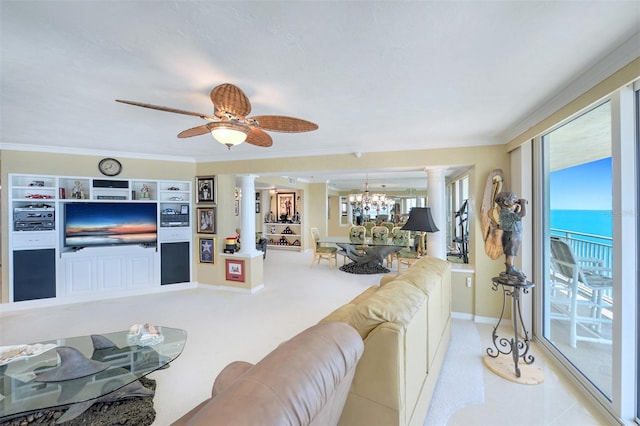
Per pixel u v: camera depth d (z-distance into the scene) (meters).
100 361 1.96
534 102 2.33
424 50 1.56
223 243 4.89
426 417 1.85
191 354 2.68
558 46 1.53
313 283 5.32
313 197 9.37
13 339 3.03
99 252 4.30
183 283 4.83
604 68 1.70
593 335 2.15
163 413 1.92
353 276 5.90
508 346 2.82
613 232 1.79
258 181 6.80
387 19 1.30
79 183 4.29
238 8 1.22
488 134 3.28
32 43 1.47
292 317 3.61
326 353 0.98
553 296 2.72
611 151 1.79
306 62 1.68
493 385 2.19
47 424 1.74
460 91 2.11
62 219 4.16
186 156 4.72
